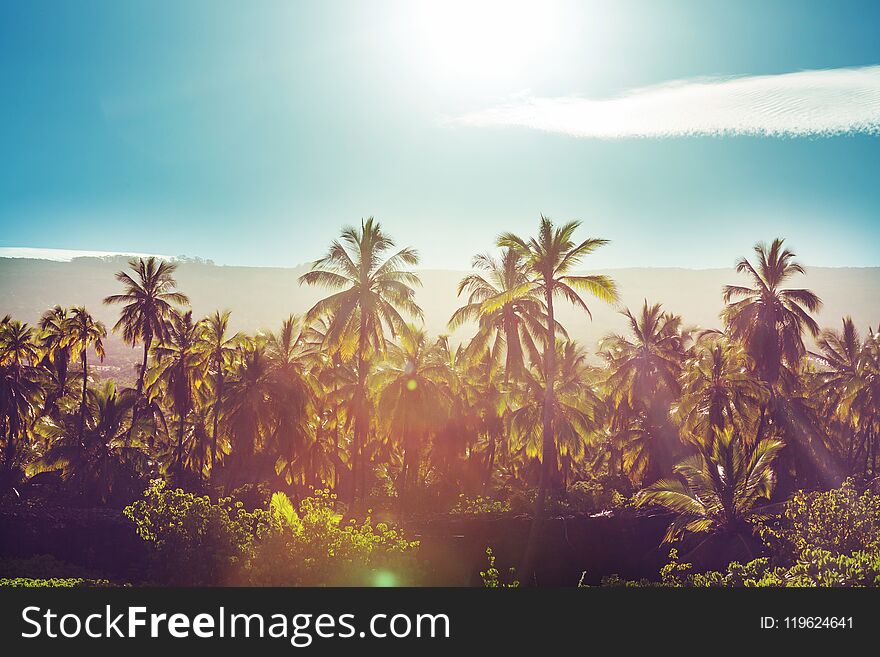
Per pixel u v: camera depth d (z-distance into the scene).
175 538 28.72
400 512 47.44
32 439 59.84
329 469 54.41
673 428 54.38
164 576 28.16
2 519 39.00
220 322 55.91
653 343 57.28
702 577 27.56
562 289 36.50
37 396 58.09
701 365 50.78
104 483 51.94
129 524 39.50
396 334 42.72
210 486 54.66
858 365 58.06
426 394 46.44
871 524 29.11
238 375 52.09
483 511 45.12
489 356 50.62
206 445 57.19
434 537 39.28
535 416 45.22
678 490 41.69
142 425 56.00
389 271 42.31
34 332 65.94
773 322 51.00
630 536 41.22
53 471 55.38
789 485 52.41
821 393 61.16
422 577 27.47
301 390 50.09
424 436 49.19
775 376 50.88
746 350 51.50
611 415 62.12
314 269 42.50
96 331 62.31
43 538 38.66
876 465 69.12
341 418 49.69
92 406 57.03
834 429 68.19
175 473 56.34
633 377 56.28
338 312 41.44
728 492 39.88
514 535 40.47
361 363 43.84
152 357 58.84
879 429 62.12
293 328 52.03
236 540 28.77
